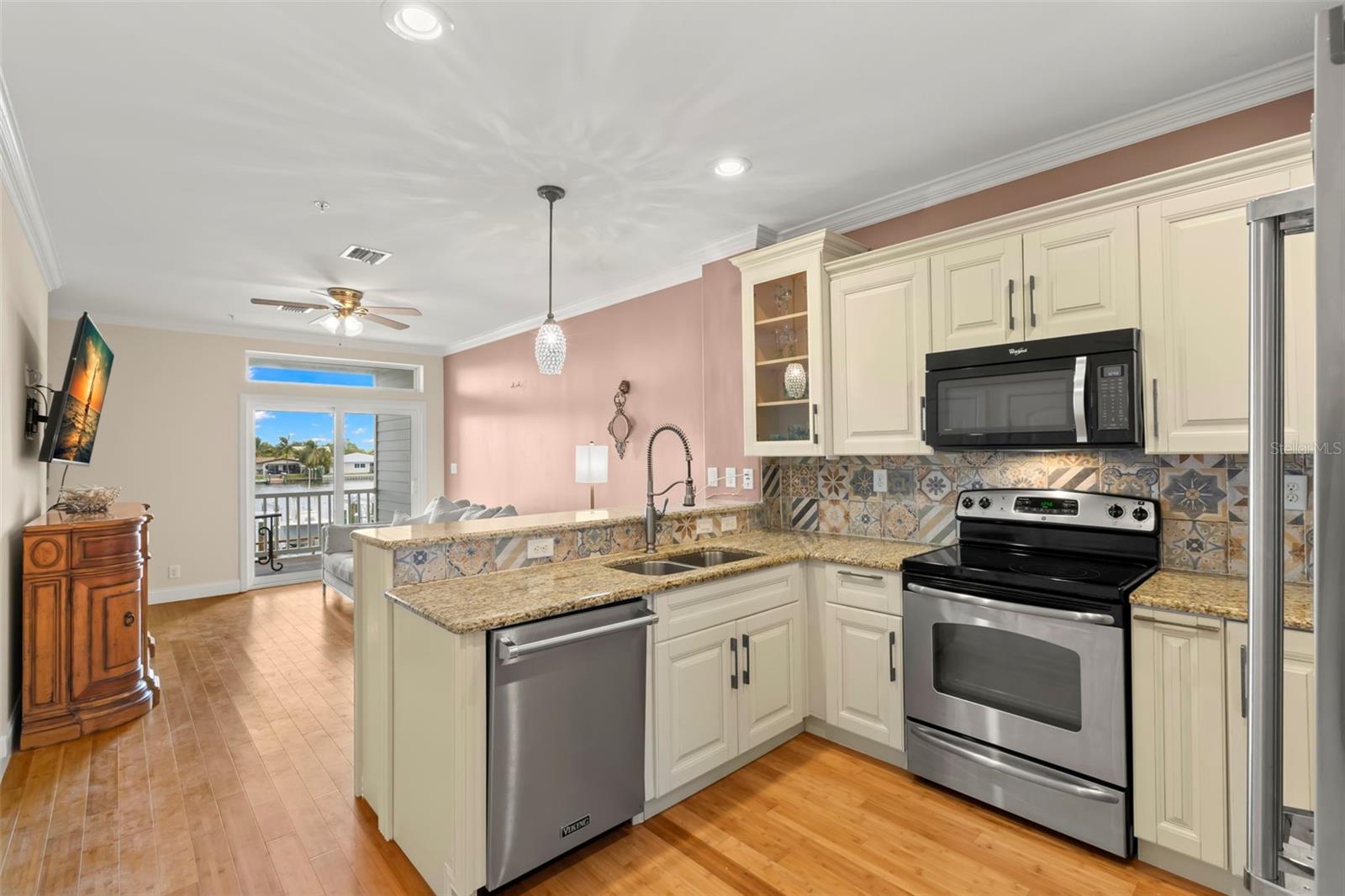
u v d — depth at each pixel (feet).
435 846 6.11
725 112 7.60
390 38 6.15
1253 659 2.13
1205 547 7.39
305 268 13.50
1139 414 7.02
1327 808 1.82
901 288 9.17
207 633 15.07
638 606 7.09
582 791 6.56
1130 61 6.73
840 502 10.93
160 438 18.35
